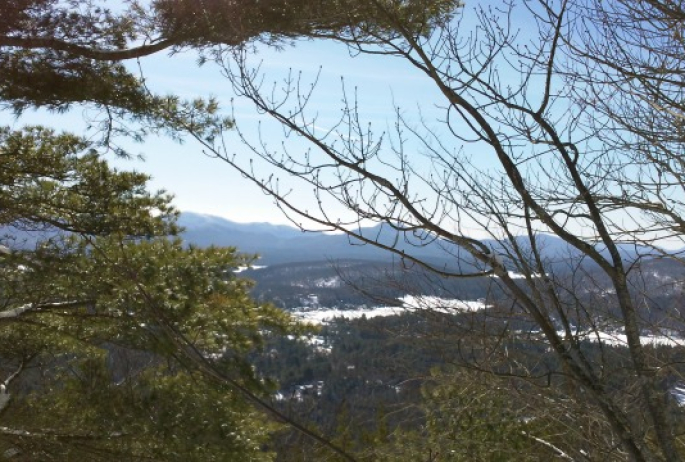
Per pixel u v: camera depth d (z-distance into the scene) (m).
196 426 7.22
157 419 7.23
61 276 7.20
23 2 7.12
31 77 7.62
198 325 6.93
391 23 2.71
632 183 3.28
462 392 3.68
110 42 7.66
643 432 2.78
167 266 7.60
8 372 9.25
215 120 7.28
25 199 7.77
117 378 7.77
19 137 8.09
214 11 3.82
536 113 2.68
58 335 8.49
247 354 7.14
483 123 2.59
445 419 4.07
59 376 8.65
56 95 7.88
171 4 6.55
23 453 7.48
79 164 8.32
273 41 5.72
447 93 2.60
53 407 7.88
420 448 4.12
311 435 1.78
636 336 2.62
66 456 7.47
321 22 2.99
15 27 7.27
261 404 1.80
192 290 7.48
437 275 2.63
